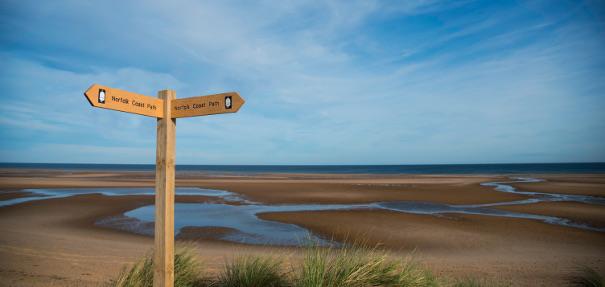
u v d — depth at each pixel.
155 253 3.67
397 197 23.77
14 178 43.56
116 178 46.31
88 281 5.62
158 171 3.70
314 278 3.86
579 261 8.59
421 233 12.65
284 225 14.02
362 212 17.28
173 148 3.77
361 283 3.98
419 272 4.60
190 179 45.69
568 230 13.29
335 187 31.61
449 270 7.31
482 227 13.73
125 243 10.30
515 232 12.88
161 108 3.74
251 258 4.80
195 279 4.64
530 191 28.38
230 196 24.11
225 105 3.52
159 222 3.66
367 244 11.07
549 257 9.30
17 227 12.62
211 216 16.12
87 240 10.41
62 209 17.47
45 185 31.86
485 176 56.53
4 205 18.70
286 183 36.78
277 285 4.24
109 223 14.12
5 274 5.86
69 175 55.16
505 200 22.45
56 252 7.98
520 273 7.09
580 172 73.44
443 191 28.08
